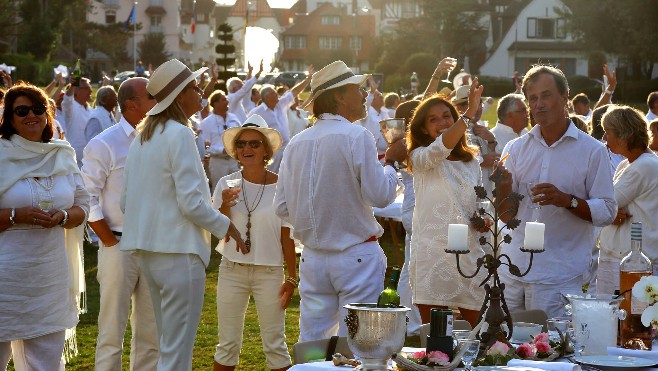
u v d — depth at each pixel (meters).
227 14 142.12
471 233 5.46
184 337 5.30
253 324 9.02
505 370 3.88
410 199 8.24
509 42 86.44
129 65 94.06
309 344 4.39
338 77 5.58
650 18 53.56
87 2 90.19
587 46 59.66
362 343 3.82
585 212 5.54
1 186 5.36
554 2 86.06
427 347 3.99
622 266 4.67
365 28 125.38
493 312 4.27
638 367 4.02
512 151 5.91
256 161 6.14
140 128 5.41
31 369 5.50
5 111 5.47
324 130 5.58
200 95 5.46
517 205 4.32
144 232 5.27
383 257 5.72
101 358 6.00
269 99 16.45
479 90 5.23
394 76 67.12
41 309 5.45
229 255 6.16
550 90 5.66
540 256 5.70
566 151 5.73
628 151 6.37
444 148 5.32
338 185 5.53
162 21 110.62
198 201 5.22
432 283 5.54
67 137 13.42
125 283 5.99
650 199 6.29
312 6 152.00
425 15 81.06
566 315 5.54
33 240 5.41
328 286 5.63
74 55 79.44
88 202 5.72
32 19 66.12
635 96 52.06
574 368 3.91
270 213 6.12
